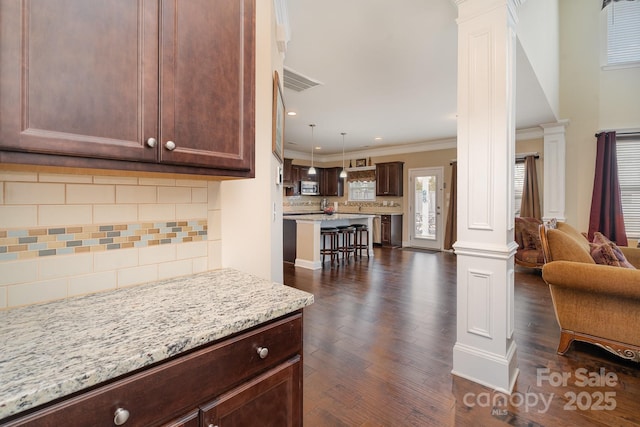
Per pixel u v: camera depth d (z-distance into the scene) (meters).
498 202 1.99
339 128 6.28
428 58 3.26
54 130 0.77
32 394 0.57
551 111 4.66
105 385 0.67
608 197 4.89
